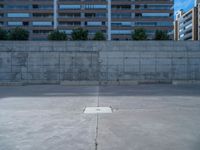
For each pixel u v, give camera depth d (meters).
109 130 5.56
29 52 18.92
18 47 18.91
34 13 77.19
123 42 18.89
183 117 6.89
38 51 18.91
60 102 9.84
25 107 8.72
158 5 78.25
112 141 4.79
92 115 7.22
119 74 18.91
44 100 10.46
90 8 76.75
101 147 4.46
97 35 55.31
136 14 77.94
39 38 76.38
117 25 77.06
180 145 4.55
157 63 18.91
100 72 18.84
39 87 16.80
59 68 18.92
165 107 8.52
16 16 77.25
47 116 7.14
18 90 14.82
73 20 76.25
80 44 18.89
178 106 8.73
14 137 5.11
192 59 18.89
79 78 18.91
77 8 76.56
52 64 18.92
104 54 18.88
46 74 18.91
